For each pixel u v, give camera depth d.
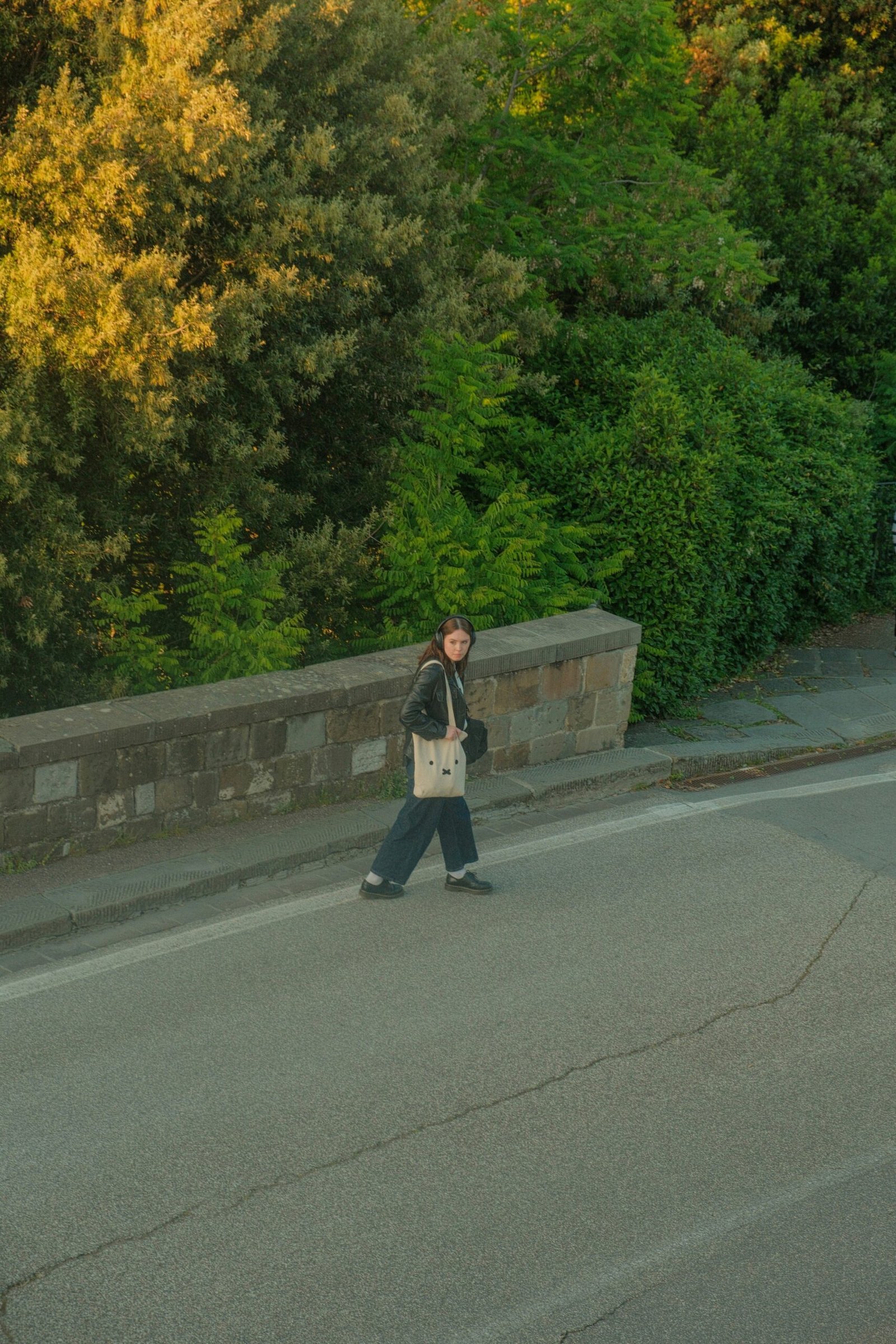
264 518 10.78
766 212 19.02
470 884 7.23
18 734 7.09
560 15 14.35
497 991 6.14
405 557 10.50
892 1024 6.04
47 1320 3.93
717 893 7.45
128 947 6.48
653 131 15.63
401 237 10.93
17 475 8.55
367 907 7.05
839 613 15.70
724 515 12.18
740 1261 4.36
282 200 9.87
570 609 11.15
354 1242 4.36
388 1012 5.90
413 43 12.55
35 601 9.09
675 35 15.43
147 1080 5.26
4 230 8.79
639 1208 4.62
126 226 8.77
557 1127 5.09
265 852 7.49
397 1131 5.00
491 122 14.18
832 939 6.91
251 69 9.67
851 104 21.62
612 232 14.52
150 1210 4.47
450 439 11.10
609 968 6.44
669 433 11.64
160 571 11.02
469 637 6.88
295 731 8.12
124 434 9.05
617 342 13.67
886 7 21.36
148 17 8.88
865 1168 4.94
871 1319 4.12
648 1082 5.44
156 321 8.48
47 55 9.65
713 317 17.05
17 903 6.65
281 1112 5.08
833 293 19.67
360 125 11.45
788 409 14.89
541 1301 4.12
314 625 11.09
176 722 7.51
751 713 11.88
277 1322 3.97
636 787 9.55
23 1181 4.60
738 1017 6.02
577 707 9.70
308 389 11.17
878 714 11.95
